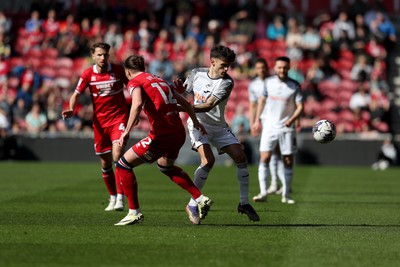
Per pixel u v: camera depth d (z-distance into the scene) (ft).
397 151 240.12
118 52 283.38
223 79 97.25
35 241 82.58
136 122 94.43
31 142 249.34
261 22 307.17
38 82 275.18
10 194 138.62
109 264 70.18
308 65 279.28
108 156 113.60
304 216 109.29
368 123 255.50
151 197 135.85
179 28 289.33
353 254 76.38
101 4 313.32
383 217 109.70
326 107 266.16
